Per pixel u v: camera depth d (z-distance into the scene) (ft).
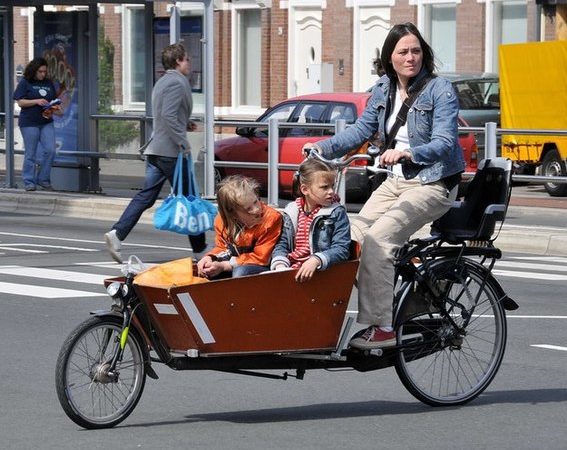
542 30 228.02
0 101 187.73
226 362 58.85
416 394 63.41
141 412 62.44
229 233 59.82
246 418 61.26
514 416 61.98
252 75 278.26
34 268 111.14
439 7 249.14
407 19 250.98
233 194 59.00
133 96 168.86
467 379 64.80
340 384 69.21
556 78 184.14
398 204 61.52
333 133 164.25
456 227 63.93
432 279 63.10
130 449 55.31
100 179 172.14
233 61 278.87
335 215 59.47
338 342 60.80
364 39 258.37
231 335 58.23
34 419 60.90
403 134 62.28
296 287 58.90
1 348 77.56
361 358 61.72
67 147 172.96
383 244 60.95
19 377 70.03
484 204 63.87
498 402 65.10
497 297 65.21
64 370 57.88
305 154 62.64
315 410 63.10
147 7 165.37
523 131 143.43
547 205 164.04
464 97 190.90
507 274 111.86
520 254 129.18
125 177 170.40
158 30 165.37
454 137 61.05
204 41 157.17
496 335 65.26
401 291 62.75
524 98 187.32
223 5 277.23
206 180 158.40
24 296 95.71
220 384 68.85
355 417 61.62
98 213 159.22
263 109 273.54
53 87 170.30
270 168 151.84
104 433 58.23
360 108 164.35
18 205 167.12
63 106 172.96
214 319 57.67
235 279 57.52
